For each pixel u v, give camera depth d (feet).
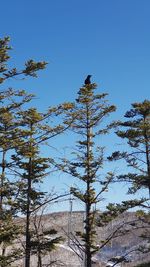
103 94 95.86
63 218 181.47
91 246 91.56
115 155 94.22
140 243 148.25
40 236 92.58
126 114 97.66
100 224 92.84
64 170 92.43
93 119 96.58
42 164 89.25
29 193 87.15
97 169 94.02
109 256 150.20
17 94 67.36
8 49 66.64
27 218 87.61
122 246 165.58
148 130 94.12
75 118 92.73
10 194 79.41
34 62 66.23
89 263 91.04
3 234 68.23
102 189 92.84
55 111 75.72
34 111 73.56
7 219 71.92
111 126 95.91
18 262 120.98
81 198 91.76
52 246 89.10
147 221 94.89
